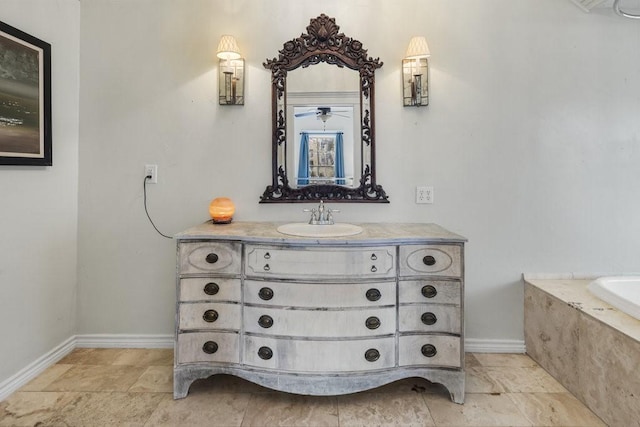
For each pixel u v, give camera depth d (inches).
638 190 87.4
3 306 69.9
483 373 79.7
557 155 87.9
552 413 66.1
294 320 66.7
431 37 87.8
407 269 68.0
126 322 91.6
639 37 86.3
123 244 91.0
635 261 87.7
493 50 87.5
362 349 66.7
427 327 68.4
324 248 65.9
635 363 57.3
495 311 89.6
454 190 88.9
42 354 79.6
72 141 88.2
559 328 76.0
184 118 89.8
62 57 84.2
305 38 87.2
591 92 87.1
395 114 88.5
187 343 69.7
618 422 60.6
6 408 66.4
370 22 87.9
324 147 88.6
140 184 90.4
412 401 69.5
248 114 89.4
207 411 66.2
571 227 88.4
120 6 89.0
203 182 90.3
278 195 89.3
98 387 73.4
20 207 73.5
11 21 70.2
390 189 89.3
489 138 88.2
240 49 88.7
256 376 68.2
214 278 69.5
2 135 67.8
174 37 89.4
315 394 66.6
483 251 89.3
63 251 85.9
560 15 87.0
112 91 89.7
